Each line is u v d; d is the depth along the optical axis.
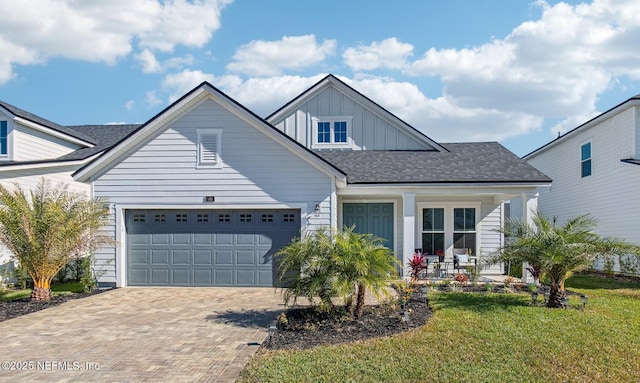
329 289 8.12
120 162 12.94
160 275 13.02
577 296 10.77
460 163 15.26
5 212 10.91
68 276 14.56
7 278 13.45
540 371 5.75
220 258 12.96
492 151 16.83
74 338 7.52
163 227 13.05
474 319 8.16
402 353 6.39
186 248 13.01
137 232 13.10
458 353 6.38
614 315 8.55
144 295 11.62
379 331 7.61
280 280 8.76
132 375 5.74
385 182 13.55
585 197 19.38
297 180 12.73
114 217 12.91
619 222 16.67
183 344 7.12
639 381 5.46
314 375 5.58
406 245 13.72
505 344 6.74
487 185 13.43
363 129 17.41
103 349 6.89
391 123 17.38
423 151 17.08
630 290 12.16
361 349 6.59
